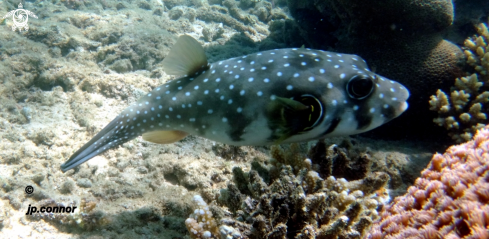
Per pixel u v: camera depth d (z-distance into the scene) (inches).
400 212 11.1
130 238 13.1
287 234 11.5
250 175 12.9
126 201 14.8
